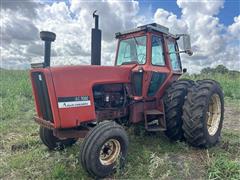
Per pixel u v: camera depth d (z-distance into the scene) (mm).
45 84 3502
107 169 3480
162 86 4863
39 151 4316
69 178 3451
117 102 4336
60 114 3465
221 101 4820
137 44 4715
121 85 4348
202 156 4195
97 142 3340
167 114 4586
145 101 4672
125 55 4891
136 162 3891
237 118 6863
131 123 4570
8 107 7219
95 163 3342
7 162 3945
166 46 4984
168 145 4645
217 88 4652
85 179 3457
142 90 4488
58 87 3471
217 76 13078
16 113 6863
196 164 3912
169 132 4660
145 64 4516
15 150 4469
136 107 4520
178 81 4887
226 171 3539
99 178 3475
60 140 4352
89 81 3773
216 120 4758
